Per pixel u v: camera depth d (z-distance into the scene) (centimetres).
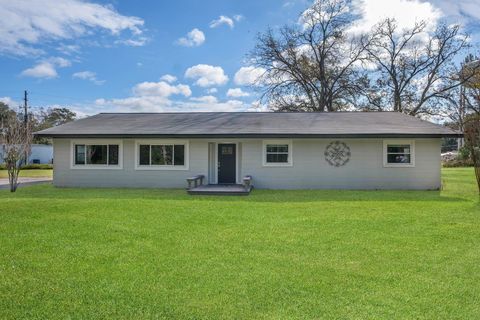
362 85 3056
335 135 1406
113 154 1572
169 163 1560
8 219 802
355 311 364
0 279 449
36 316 355
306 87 3167
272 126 1553
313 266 499
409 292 411
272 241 629
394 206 1003
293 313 360
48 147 4347
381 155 1483
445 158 3353
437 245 604
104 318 351
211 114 1919
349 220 806
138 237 655
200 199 1155
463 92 1845
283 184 1520
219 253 558
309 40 3134
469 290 416
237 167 1576
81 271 477
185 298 394
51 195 1266
